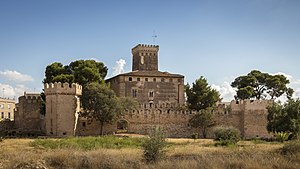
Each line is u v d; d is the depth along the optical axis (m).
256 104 95.75
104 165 32.62
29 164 33.03
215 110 98.56
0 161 35.09
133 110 92.69
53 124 83.25
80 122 87.69
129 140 63.81
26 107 104.50
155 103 109.50
